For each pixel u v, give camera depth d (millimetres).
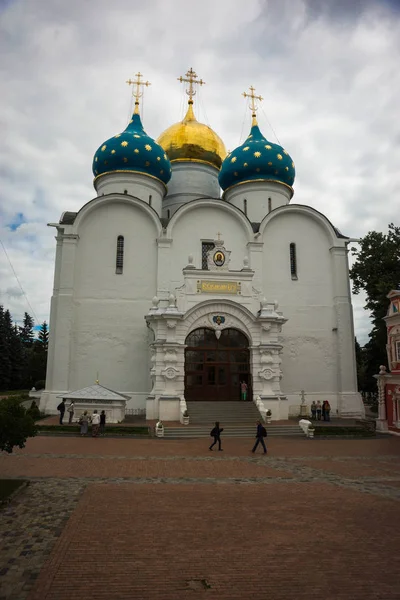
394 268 33469
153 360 27781
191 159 42188
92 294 32375
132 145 36094
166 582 6762
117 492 11898
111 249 33125
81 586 6609
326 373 33750
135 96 41062
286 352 33688
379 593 6477
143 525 9281
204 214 34875
